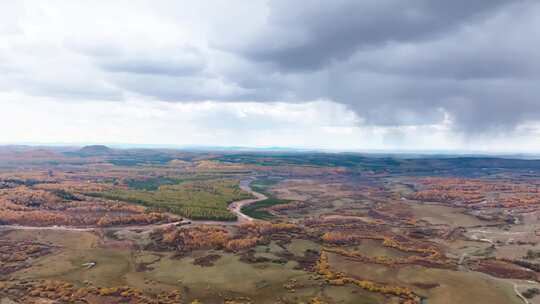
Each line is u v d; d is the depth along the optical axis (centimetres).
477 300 14450
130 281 15912
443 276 16700
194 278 16262
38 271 16625
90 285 15300
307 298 14388
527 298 14762
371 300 14225
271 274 16712
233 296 14600
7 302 13562
